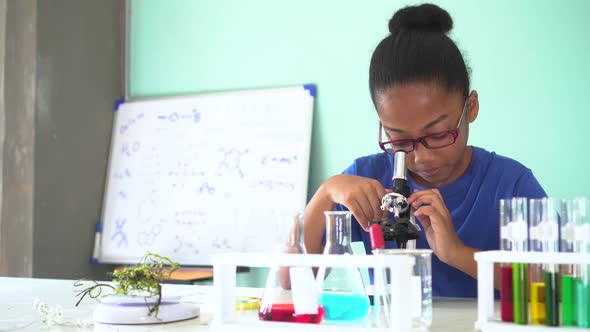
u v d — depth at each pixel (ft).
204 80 11.57
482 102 9.52
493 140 9.45
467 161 5.38
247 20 11.23
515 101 9.33
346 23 10.46
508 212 3.18
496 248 5.29
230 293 3.21
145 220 11.50
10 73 10.87
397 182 4.19
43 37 10.94
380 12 10.23
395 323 2.81
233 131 11.05
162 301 3.51
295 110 10.61
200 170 11.23
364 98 10.28
